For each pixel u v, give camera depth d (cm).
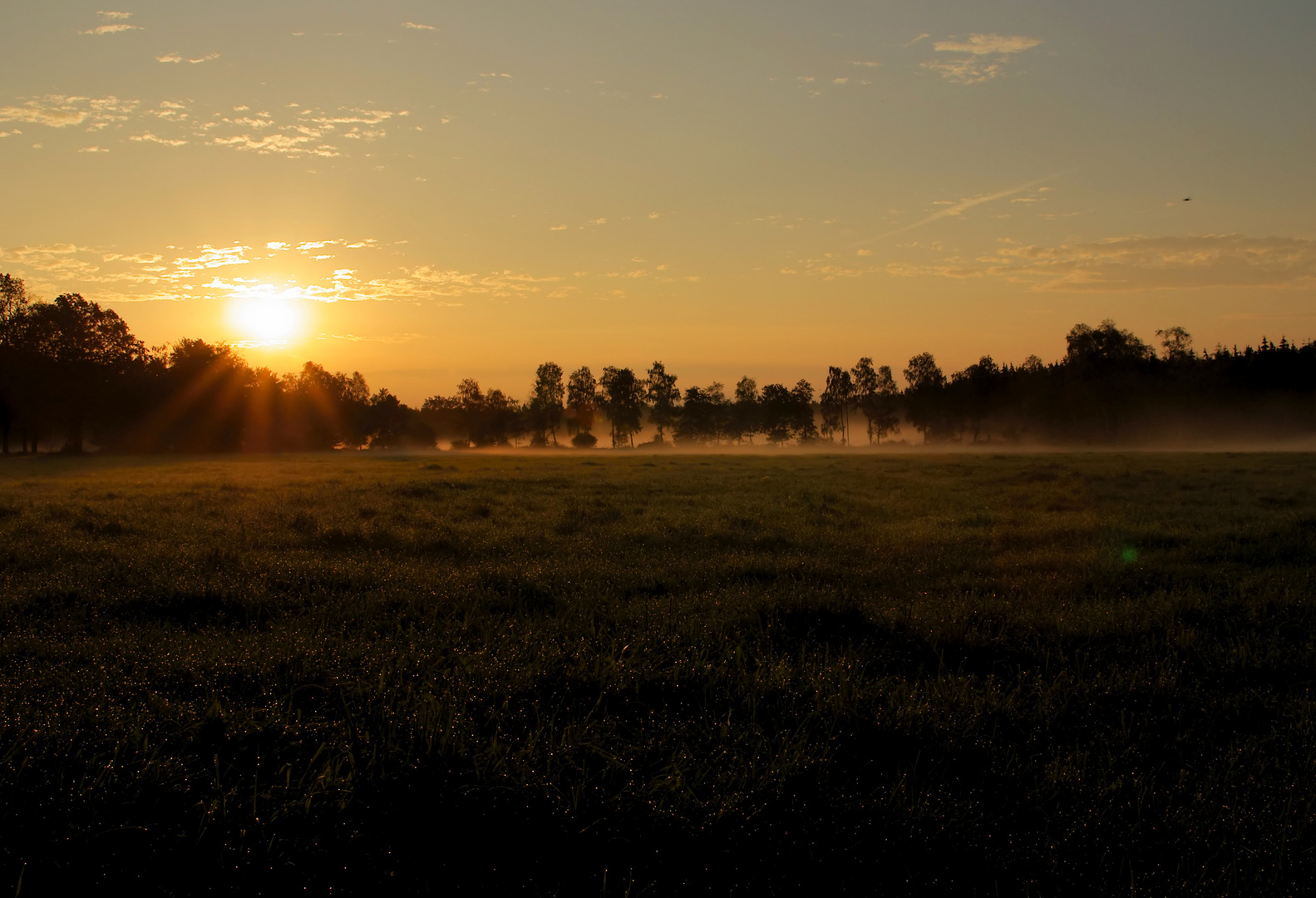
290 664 570
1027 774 438
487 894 339
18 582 871
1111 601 801
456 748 427
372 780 403
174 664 570
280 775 411
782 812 391
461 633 684
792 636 684
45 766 409
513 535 1295
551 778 406
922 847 368
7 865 345
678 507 1755
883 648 649
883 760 456
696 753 446
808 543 1244
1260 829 383
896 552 1152
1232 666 607
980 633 688
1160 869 357
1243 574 943
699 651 620
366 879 346
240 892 338
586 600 808
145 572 920
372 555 1127
